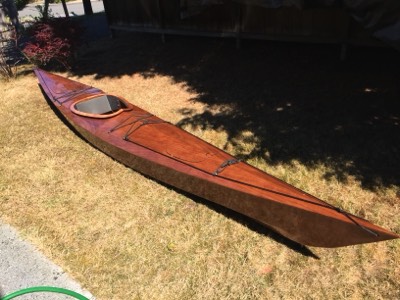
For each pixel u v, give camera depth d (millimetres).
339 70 9297
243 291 4344
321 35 9656
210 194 5379
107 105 7867
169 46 12695
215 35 11523
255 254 4801
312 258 4684
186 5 10828
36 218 5695
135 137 6582
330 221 4168
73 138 7852
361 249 4734
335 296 4211
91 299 4363
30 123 8617
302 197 4656
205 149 6031
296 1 7965
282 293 4289
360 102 7887
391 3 6711
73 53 12016
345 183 5797
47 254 5027
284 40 10234
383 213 5199
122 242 5133
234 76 9867
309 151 6609
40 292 4457
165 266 4730
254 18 10492
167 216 5523
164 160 5848
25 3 27375
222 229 5215
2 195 6258
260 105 8312
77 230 5398
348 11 7473
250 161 6520
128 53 12703
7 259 4992
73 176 6594
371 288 4258
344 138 6836
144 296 4371
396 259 4547
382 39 7055
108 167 6770
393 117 7258
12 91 10500
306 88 8750
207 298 4297
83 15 20406
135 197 5957
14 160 7227
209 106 8586
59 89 9180
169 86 9906
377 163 6137
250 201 4859
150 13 12703
